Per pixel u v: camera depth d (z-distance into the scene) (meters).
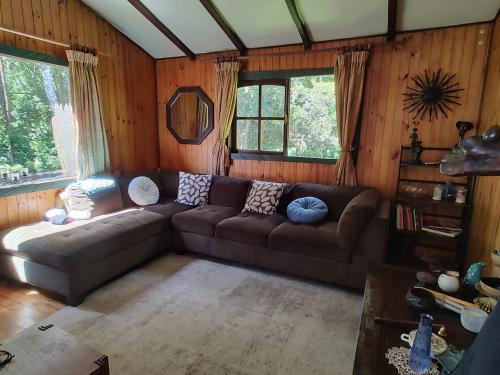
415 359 1.18
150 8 3.26
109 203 3.41
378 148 3.34
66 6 3.22
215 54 4.03
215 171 4.16
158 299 2.51
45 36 3.05
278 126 3.83
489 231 2.51
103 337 2.04
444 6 2.66
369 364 1.20
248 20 3.27
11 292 2.59
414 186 3.23
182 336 2.07
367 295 1.72
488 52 2.80
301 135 3.78
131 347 1.96
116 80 3.89
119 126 4.01
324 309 2.40
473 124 2.94
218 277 2.90
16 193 2.93
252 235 2.95
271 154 3.91
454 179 3.05
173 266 3.13
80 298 2.44
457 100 2.97
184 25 3.50
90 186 3.32
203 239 3.23
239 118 4.04
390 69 3.18
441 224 3.07
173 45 3.97
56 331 1.44
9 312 2.31
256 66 3.80
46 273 2.44
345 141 3.34
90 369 1.22
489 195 2.54
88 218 3.09
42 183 3.14
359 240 2.58
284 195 3.48
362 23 3.04
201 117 4.24
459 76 2.93
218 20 3.25
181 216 3.35
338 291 2.69
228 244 3.10
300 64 3.57
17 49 2.84
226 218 3.30
